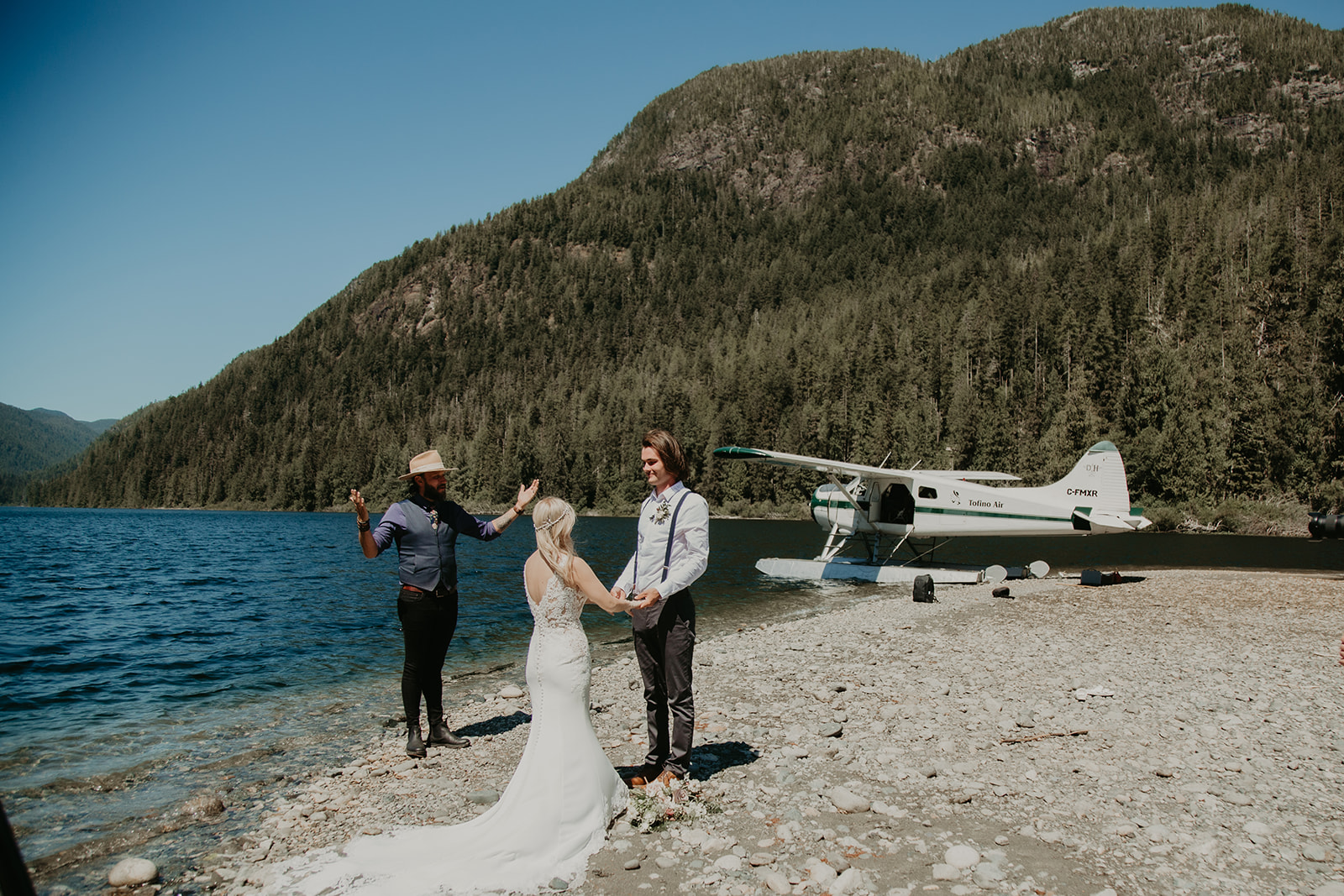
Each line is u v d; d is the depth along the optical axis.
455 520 5.27
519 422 99.31
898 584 15.70
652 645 4.14
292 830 3.90
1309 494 42.56
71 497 141.00
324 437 119.62
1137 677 6.52
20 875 1.57
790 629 9.93
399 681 7.83
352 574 20.36
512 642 9.91
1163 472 45.88
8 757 5.43
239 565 23.25
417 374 176.25
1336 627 8.79
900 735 5.11
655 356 132.12
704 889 3.03
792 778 4.27
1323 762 4.35
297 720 6.38
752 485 65.06
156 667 8.65
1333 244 58.28
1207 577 14.94
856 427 66.81
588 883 3.09
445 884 3.10
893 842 3.42
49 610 13.55
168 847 3.83
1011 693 6.16
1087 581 13.52
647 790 3.93
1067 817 3.69
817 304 149.38
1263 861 3.19
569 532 3.66
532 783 3.49
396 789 4.46
